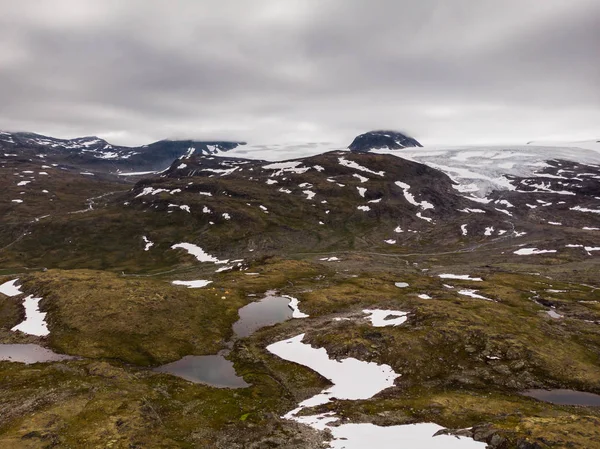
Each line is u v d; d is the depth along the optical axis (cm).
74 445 4462
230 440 4762
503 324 8400
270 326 9019
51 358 7281
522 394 6059
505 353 7131
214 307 10019
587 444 3888
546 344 7556
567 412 5350
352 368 6906
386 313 9325
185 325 8762
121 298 9581
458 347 7356
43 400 5544
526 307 10238
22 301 9925
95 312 8894
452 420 5097
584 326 8700
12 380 6262
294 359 7319
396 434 4609
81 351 7512
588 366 6769
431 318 8519
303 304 10356
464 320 8312
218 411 5522
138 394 5866
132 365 7169
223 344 8169
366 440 4428
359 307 10131
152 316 8912
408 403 5662
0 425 4925
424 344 7425
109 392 5853
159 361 7338
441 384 6412
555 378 6462
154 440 4653
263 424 5116
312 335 8169
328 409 5578
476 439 4353
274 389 6262
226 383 6531
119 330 8262
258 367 7069
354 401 5834
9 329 8544
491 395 6000
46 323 8712
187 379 6675
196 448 4600
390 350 7275
